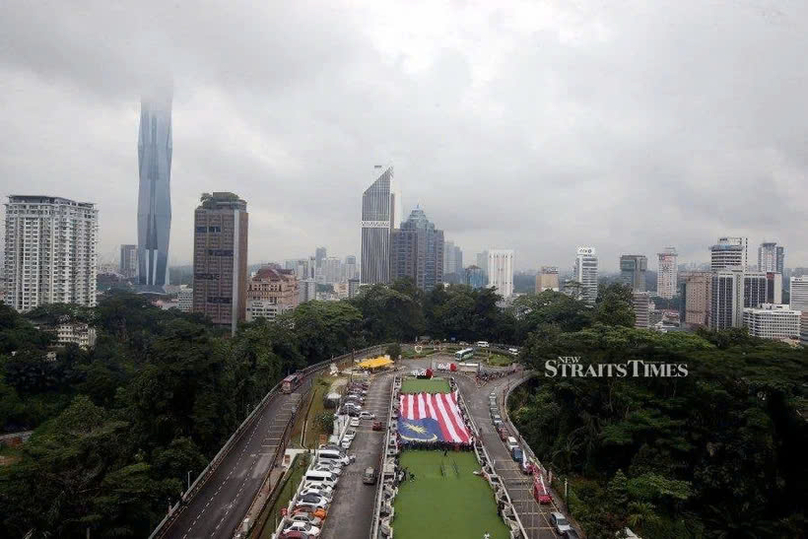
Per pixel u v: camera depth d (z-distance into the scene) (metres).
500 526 95.88
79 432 107.19
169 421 125.00
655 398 128.88
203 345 135.62
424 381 187.25
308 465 119.44
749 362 123.19
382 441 134.25
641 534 101.50
